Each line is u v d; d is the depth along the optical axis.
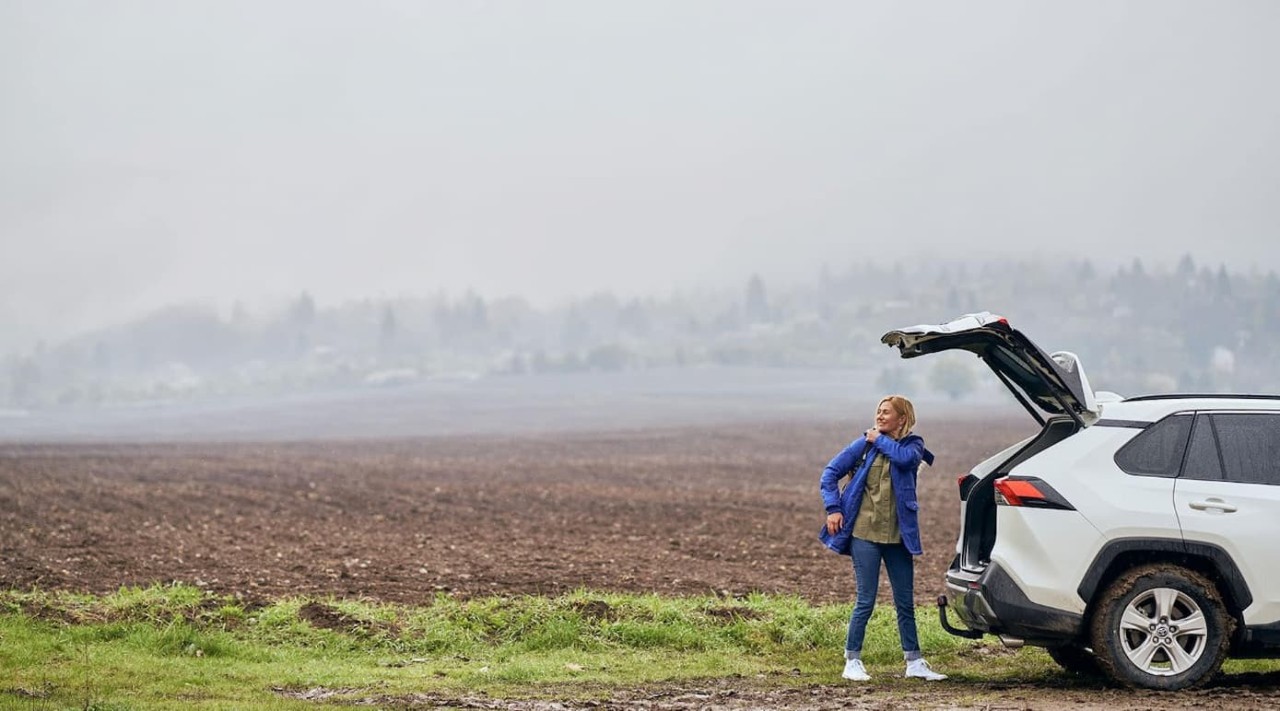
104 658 14.64
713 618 17.33
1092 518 12.79
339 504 51.62
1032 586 12.88
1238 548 12.56
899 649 15.98
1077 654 14.54
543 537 36.12
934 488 61.94
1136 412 13.21
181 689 13.11
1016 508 13.04
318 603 17.66
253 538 35.06
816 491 65.44
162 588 20.06
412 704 12.50
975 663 15.50
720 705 12.40
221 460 110.94
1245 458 12.88
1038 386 13.72
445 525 40.88
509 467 97.38
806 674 14.59
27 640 15.30
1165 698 12.22
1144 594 12.68
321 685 13.77
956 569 14.16
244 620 17.09
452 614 17.53
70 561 27.59
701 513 46.88
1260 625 12.60
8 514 43.94
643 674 14.52
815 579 25.09
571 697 12.99
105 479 73.31
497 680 14.12
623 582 24.16
